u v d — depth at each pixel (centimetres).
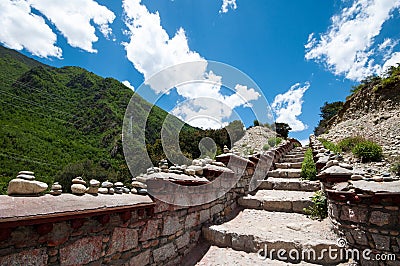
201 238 320
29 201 129
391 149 680
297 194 456
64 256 144
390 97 1334
